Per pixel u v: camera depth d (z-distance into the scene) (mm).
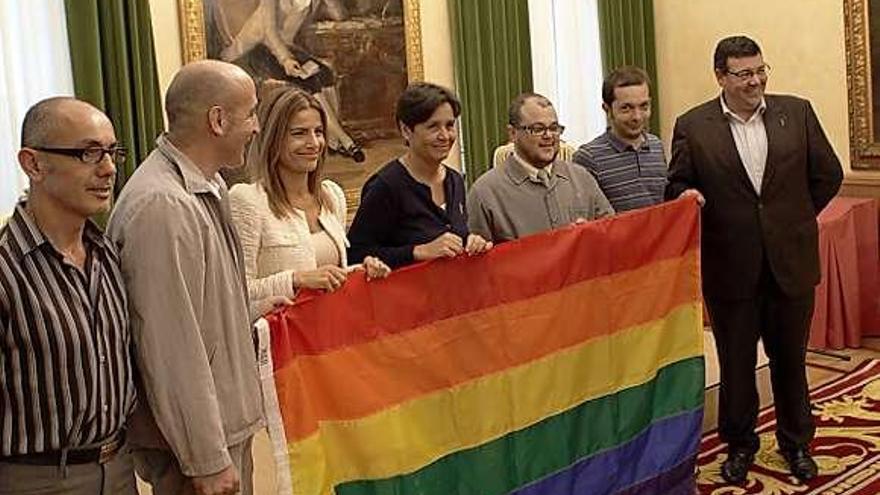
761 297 3654
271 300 2453
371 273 2641
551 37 6469
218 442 2080
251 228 2605
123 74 4988
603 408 3223
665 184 3730
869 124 5816
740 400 3715
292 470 2426
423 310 2768
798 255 3578
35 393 1896
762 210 3533
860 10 5766
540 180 3332
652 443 3350
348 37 5746
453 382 2844
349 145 5785
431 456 2799
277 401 2377
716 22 6469
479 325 2902
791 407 3754
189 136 2170
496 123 6184
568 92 6535
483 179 3381
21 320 1875
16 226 1918
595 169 3676
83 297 1954
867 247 5566
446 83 6141
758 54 3484
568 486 3137
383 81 5879
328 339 2553
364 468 2645
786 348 3691
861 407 4492
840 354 5352
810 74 6062
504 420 2973
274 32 5504
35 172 1916
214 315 2141
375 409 2656
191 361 2059
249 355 2244
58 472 1947
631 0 6641
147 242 2049
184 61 5258
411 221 3023
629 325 3273
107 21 4961
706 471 3881
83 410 1939
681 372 3410
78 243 1996
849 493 3619
